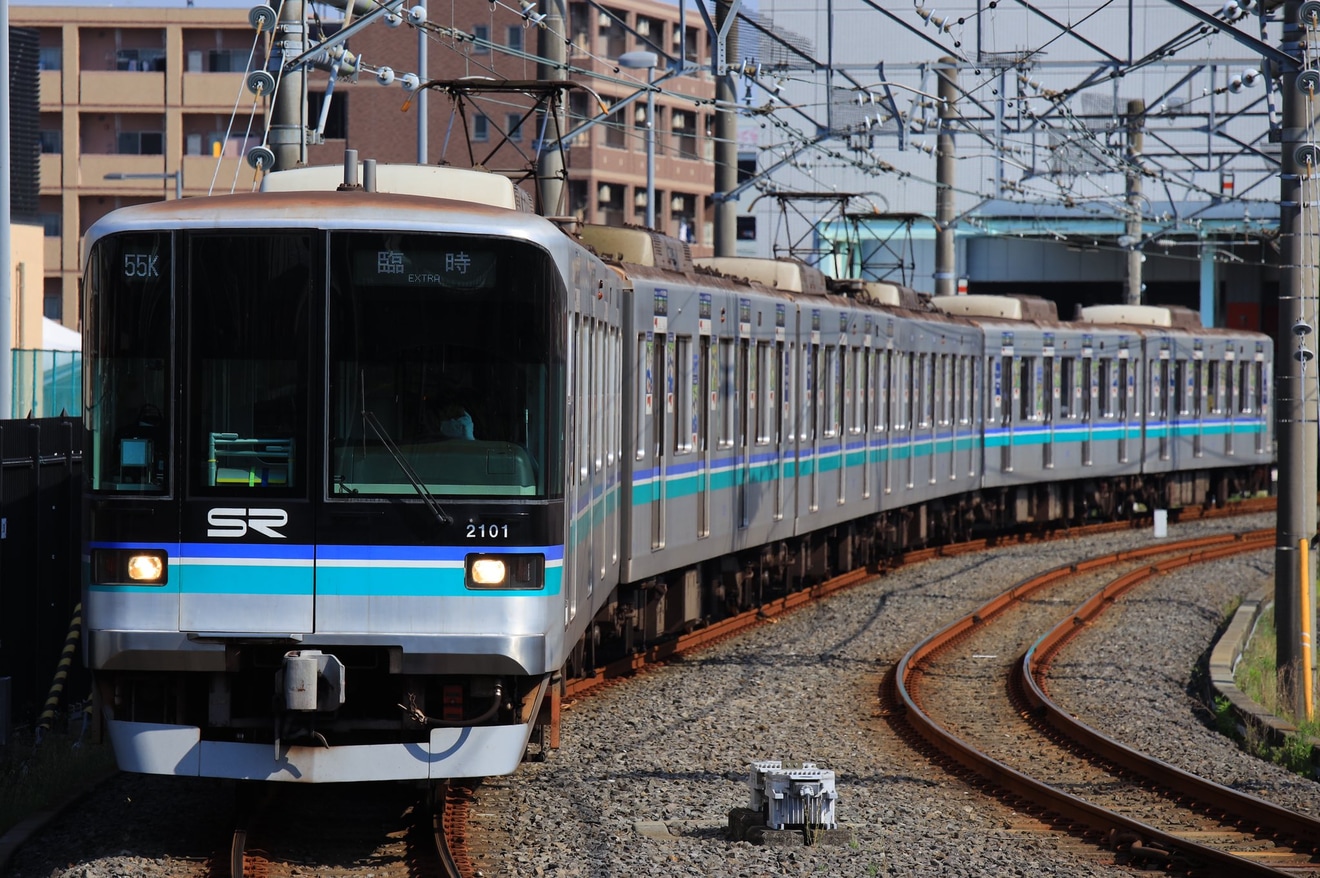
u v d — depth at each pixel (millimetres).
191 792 34719
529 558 30203
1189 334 121125
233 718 30734
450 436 30234
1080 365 107812
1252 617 68250
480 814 33062
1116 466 111875
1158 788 39312
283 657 29500
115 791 34625
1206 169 103000
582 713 45562
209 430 30141
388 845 30953
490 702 30797
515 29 188125
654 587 54406
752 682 52344
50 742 38406
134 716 31188
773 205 169250
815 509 70875
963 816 35812
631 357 47531
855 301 78312
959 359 93875
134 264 30266
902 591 76562
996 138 88000
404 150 190375
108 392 30250
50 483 44562
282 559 29969
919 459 87312
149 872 28125
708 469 57062
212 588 29984
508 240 30406
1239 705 49594
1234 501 134000
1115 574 85062
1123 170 101688
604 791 35875
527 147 189250
